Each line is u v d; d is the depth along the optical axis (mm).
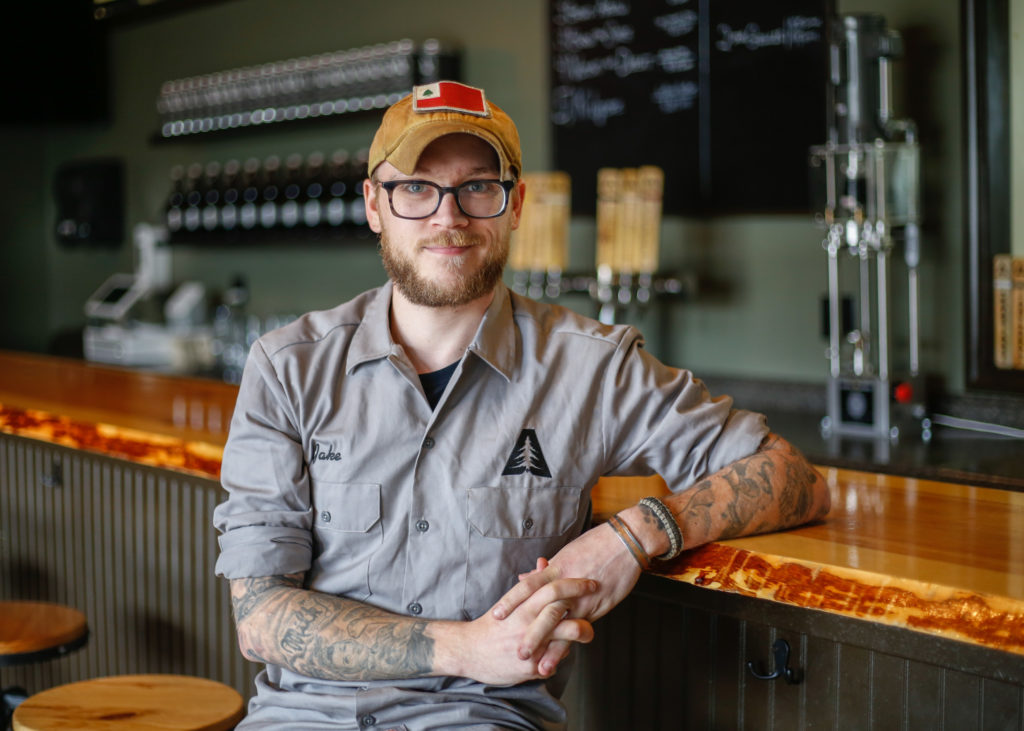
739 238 3537
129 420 2777
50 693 2090
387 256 1685
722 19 3473
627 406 1714
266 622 1623
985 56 2711
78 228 6133
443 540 1641
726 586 1640
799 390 3365
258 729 1671
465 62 4363
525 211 3631
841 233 2883
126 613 2926
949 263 3014
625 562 1586
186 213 5332
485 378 1700
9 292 6531
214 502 2580
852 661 1646
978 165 2750
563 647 1550
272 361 1724
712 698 1822
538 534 1660
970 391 2904
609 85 3814
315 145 4957
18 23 5695
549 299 4078
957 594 1410
